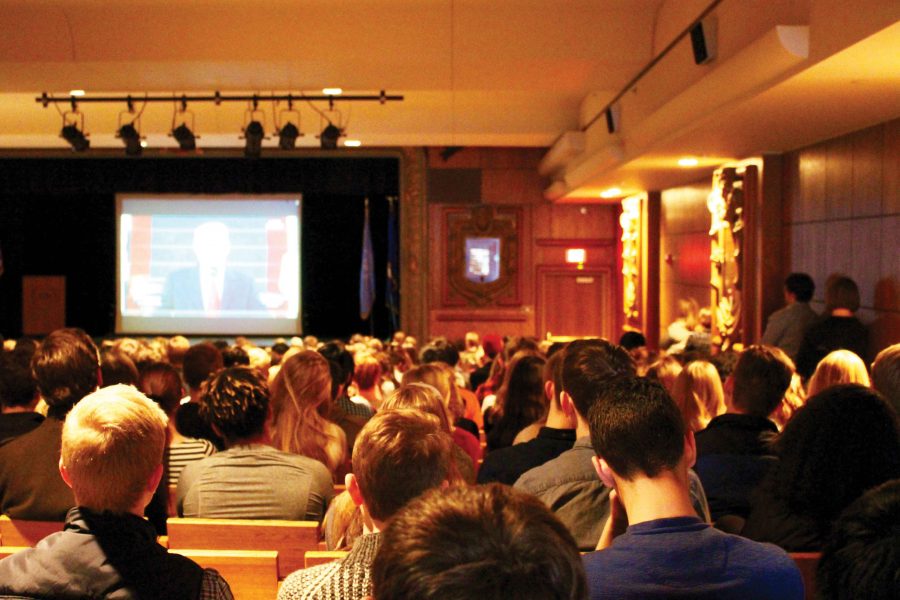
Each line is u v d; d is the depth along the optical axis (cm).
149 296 2000
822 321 693
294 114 1560
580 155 1458
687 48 813
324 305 2014
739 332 966
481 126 1538
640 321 1496
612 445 206
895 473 273
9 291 2039
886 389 384
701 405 436
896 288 682
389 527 110
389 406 329
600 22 939
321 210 2002
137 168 1922
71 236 2028
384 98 1236
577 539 282
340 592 199
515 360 514
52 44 957
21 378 439
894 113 673
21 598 200
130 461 215
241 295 2000
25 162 1905
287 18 951
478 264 1820
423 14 947
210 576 218
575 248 1817
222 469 350
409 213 1822
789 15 579
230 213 1989
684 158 993
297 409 414
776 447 292
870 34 446
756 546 199
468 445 478
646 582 190
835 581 134
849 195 773
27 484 341
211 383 365
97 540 208
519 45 947
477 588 99
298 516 347
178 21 952
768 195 932
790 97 614
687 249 1283
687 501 204
